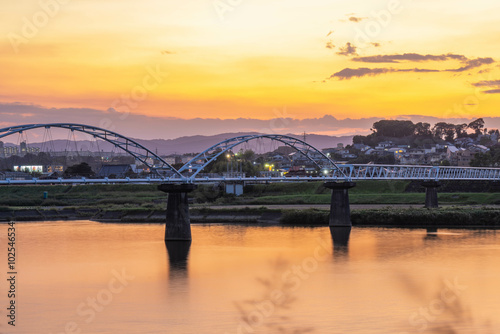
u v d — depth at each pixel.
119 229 134.50
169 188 115.88
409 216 139.62
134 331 59.50
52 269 88.06
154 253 101.44
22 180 98.06
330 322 62.00
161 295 73.44
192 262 93.50
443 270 86.50
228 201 188.12
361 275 83.75
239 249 105.38
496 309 66.75
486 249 103.06
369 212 143.88
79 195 197.25
